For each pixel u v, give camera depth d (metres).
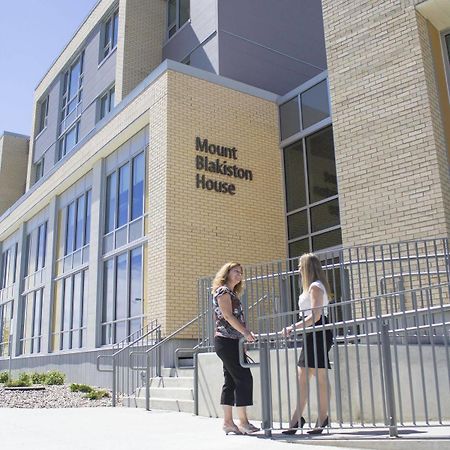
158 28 19.30
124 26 18.61
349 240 9.29
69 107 23.94
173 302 12.02
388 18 9.55
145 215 13.76
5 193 29.66
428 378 6.53
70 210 18.86
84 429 6.52
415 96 8.98
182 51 17.91
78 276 17.33
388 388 4.81
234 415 7.66
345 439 4.74
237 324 5.68
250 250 13.50
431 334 5.03
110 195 16.05
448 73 9.57
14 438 5.71
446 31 9.77
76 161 17.78
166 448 4.86
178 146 13.02
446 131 9.05
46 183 20.39
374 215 9.06
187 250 12.51
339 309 9.89
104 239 15.84
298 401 5.36
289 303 8.25
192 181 13.00
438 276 7.51
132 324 13.62
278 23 17.61
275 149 14.84
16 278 22.86
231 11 16.72
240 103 14.51
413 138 8.86
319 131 14.02
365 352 6.63
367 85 9.59
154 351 11.78
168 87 13.24
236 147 14.04
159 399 9.50
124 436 5.80
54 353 17.67
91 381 14.86
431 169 8.57
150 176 13.37
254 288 11.09
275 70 17.06
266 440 5.24
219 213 13.23
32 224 22.45
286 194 14.63
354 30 9.98
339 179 9.62
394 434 4.67
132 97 14.71
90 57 22.08
